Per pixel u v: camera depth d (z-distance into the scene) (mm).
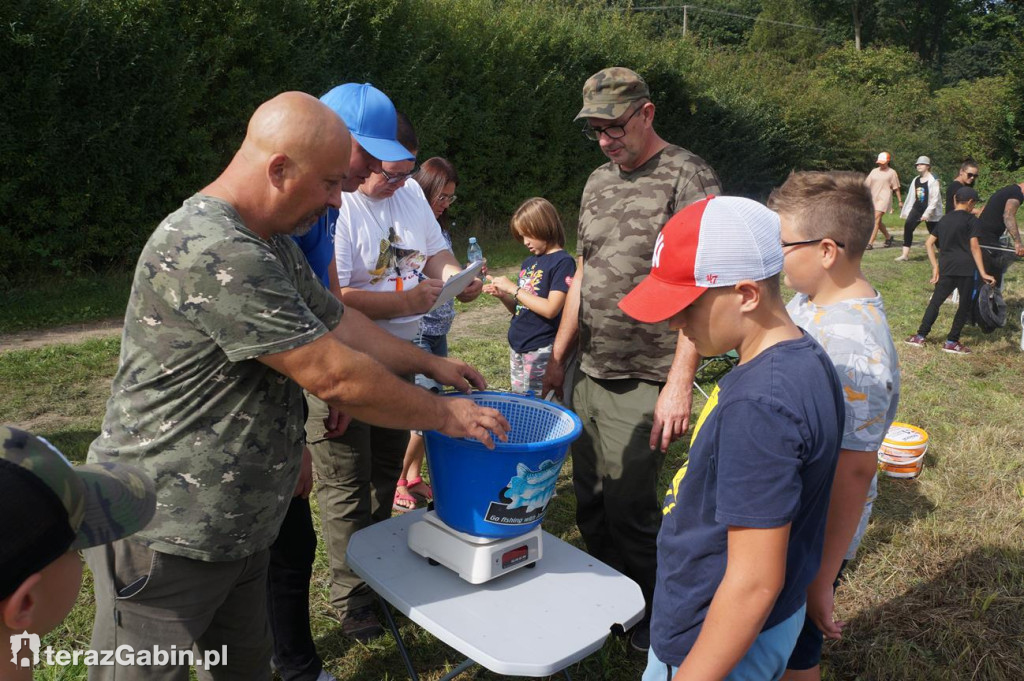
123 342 1726
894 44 46938
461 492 2020
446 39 11789
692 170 2695
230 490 1736
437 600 2027
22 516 894
